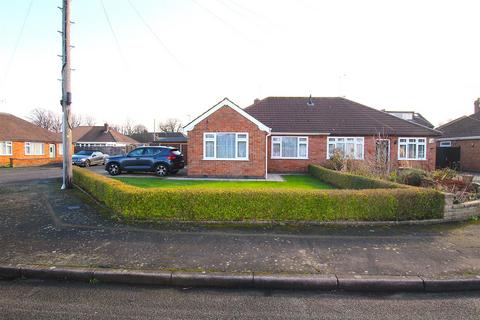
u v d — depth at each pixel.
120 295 4.50
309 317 3.96
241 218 7.80
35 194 11.55
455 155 27.95
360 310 4.15
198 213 7.80
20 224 7.54
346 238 6.71
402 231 7.29
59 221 7.79
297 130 22.48
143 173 20.16
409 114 33.28
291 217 7.81
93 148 45.44
